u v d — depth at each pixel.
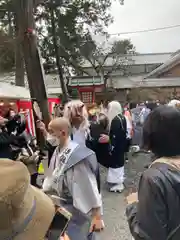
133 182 6.17
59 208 1.14
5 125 4.23
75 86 21.73
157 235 1.33
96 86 21.77
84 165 2.41
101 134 5.48
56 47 21.16
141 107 10.77
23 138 4.03
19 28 9.30
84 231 2.36
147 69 51.38
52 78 26.77
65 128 2.53
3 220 0.82
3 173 0.85
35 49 9.34
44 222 0.95
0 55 16.34
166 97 22.09
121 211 4.67
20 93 7.64
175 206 1.33
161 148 1.49
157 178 1.36
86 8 19.89
